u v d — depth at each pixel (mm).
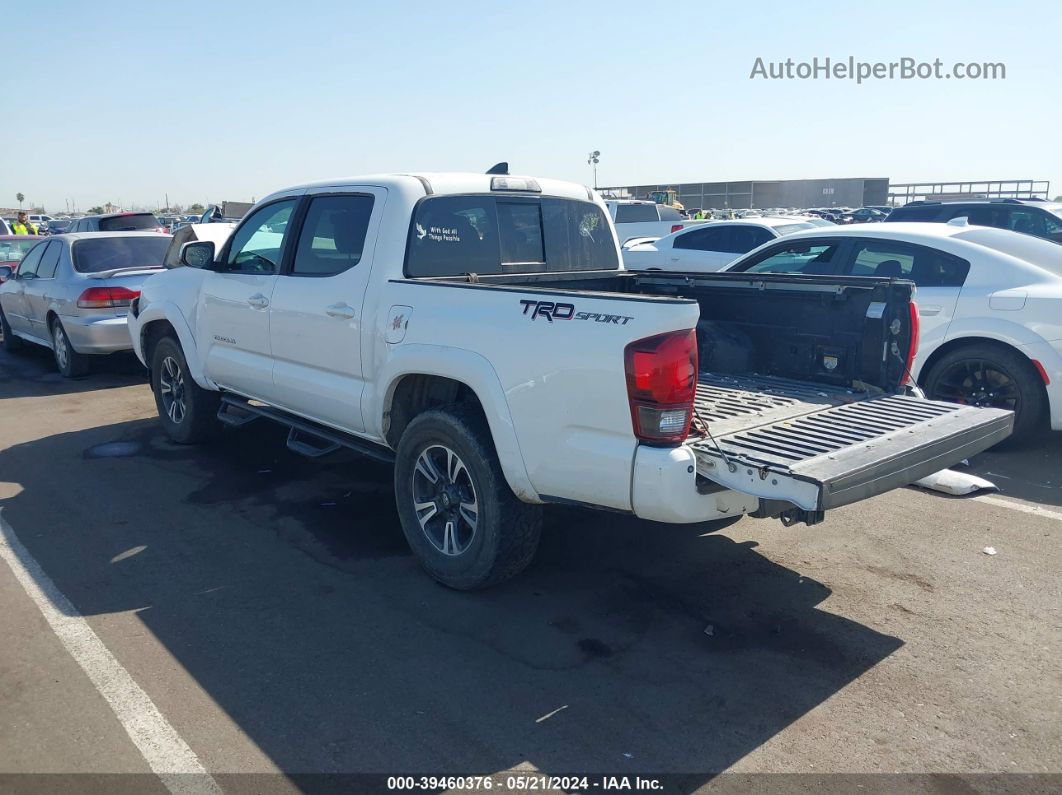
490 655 3744
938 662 3689
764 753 3082
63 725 3238
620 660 3707
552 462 3734
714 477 3508
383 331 4492
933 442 3732
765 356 5152
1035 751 3098
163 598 4277
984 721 3273
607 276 5680
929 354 6762
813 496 3170
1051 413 6277
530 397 3770
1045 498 5664
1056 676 3580
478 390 3967
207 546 4926
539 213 5371
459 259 4883
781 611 4152
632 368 3428
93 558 4758
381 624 4020
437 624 4020
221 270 5973
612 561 4742
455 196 4871
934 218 12148
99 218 16875
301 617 4082
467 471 4137
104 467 6406
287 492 5852
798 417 4125
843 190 55938
